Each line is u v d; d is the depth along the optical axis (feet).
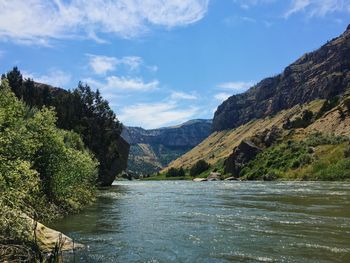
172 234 65.87
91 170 138.10
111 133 330.13
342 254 50.16
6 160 52.75
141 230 70.03
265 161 414.00
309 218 82.23
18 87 287.28
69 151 98.48
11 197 48.03
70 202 98.12
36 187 55.72
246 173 431.43
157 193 186.60
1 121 57.06
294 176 332.80
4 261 36.63
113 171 328.08
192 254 51.47
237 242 58.75
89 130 310.04
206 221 81.20
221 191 192.54
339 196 137.69
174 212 97.81
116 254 51.13
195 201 132.77
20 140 61.00
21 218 46.60
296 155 371.15
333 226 71.51
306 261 47.03
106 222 79.71
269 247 55.01
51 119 89.25
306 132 466.29
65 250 52.16
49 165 87.51
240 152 479.00
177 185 307.58
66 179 93.30
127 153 371.56
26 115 89.81
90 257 49.26
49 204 84.02
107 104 340.39
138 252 52.54
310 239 59.82
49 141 87.92
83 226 74.13
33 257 39.34
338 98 556.92
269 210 98.94
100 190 225.35
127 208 108.68
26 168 52.19
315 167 320.91
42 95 299.79
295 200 125.80
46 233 52.49
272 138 483.92
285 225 73.77
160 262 47.34
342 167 291.79
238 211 98.32
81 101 326.03
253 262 47.09
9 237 42.78
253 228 71.31
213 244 57.57
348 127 411.34
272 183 280.72
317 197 134.92
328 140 369.09
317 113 573.74
